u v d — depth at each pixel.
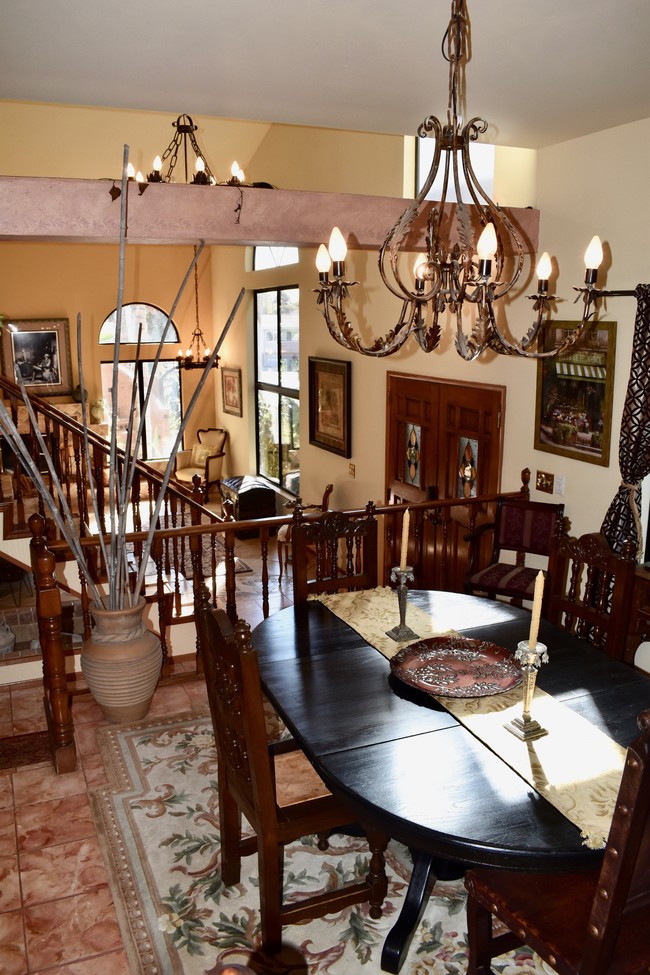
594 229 4.00
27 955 2.20
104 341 10.62
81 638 4.23
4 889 2.45
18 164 7.53
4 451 8.03
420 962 2.17
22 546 4.27
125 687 3.29
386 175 5.81
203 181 3.97
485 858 1.63
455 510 5.50
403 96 3.25
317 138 6.88
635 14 2.32
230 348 10.66
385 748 1.96
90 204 3.51
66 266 10.20
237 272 10.12
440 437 5.64
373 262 6.30
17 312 10.06
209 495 11.09
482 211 2.20
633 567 2.74
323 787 2.96
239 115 3.59
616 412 3.95
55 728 3.05
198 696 3.72
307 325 7.98
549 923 1.69
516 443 4.79
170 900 2.40
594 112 3.52
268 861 2.05
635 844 1.41
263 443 10.20
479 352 2.36
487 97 3.28
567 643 2.58
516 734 2.02
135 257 10.65
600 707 2.17
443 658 2.45
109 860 2.58
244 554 8.33
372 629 2.73
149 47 2.63
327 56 2.72
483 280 2.11
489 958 1.95
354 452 7.12
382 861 2.25
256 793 1.98
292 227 3.85
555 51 2.67
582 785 1.81
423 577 6.05
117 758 3.17
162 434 11.42
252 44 2.60
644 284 3.68
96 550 4.50
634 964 1.57
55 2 2.24
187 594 4.80
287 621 2.82
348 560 3.29
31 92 3.22
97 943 2.24
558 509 4.29
